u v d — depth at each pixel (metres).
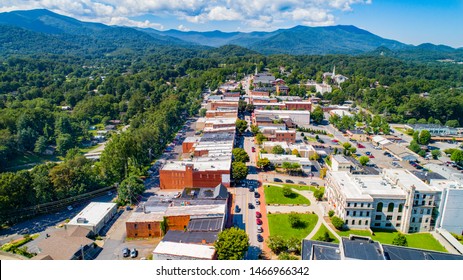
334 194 126.94
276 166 171.25
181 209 114.06
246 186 149.88
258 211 128.00
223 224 106.06
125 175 155.00
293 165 163.50
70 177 138.38
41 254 94.56
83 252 99.19
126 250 101.00
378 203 117.25
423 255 82.38
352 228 117.25
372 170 167.00
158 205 120.62
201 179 147.50
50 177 136.38
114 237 111.56
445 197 115.44
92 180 144.88
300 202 136.25
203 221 106.06
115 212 127.62
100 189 146.12
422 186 120.69
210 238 95.31
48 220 123.38
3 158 189.38
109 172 154.25
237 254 86.69
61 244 99.56
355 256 73.12
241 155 168.50
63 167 138.00
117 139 164.25
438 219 117.69
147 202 123.31
